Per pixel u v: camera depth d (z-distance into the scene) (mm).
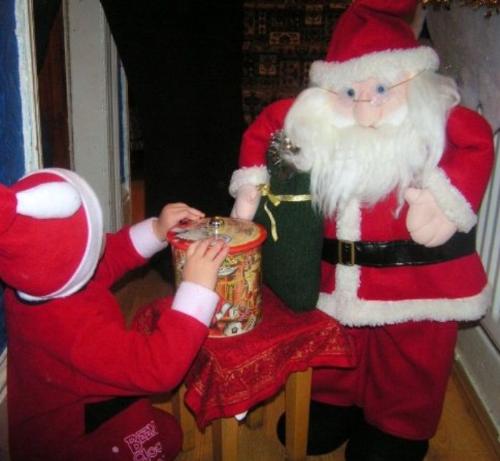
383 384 1082
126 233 1023
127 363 786
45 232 692
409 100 886
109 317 831
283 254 929
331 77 924
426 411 1055
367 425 1120
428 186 888
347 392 1149
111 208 1925
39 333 793
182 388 1073
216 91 1560
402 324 1016
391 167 890
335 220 957
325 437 1118
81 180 771
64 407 853
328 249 979
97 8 1724
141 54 1487
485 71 1064
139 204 2738
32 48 1067
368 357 1111
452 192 878
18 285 721
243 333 903
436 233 896
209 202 1679
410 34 921
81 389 836
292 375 1004
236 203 1000
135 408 912
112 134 1895
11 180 1022
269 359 886
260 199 984
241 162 1048
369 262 946
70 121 1811
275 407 1164
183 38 1479
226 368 846
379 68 881
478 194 900
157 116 1563
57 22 1699
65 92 1780
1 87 977
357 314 951
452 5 1153
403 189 900
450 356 1034
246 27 2529
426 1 1152
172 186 1647
